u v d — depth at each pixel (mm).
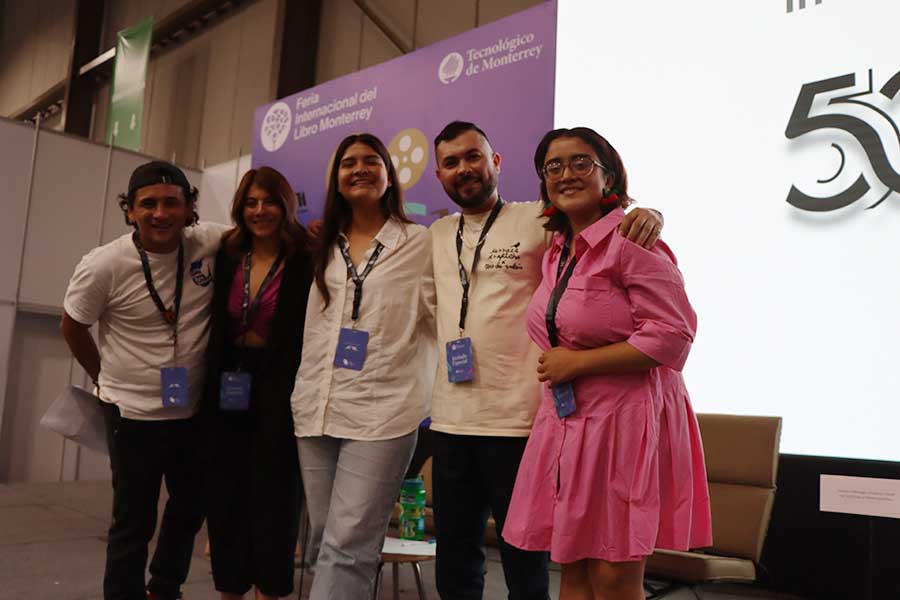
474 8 7215
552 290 1715
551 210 1802
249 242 2422
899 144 3410
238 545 2301
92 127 12164
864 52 3566
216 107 10133
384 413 2090
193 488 2475
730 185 3938
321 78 8820
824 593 3660
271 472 2248
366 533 2053
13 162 7297
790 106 3777
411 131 5180
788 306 3697
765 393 3730
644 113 4277
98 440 2584
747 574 2916
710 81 4059
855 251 3514
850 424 3475
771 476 3150
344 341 2115
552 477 1608
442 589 2010
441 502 2012
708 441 3359
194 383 2426
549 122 4359
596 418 1559
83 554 3889
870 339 3443
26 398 7352
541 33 4473
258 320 2352
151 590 2455
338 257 2223
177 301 2398
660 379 1605
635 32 4363
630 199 1763
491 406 1914
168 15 11086
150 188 2287
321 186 5820
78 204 7660
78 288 2352
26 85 14141
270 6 9453
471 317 1985
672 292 1535
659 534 1558
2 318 7160
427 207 4996
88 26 12398
